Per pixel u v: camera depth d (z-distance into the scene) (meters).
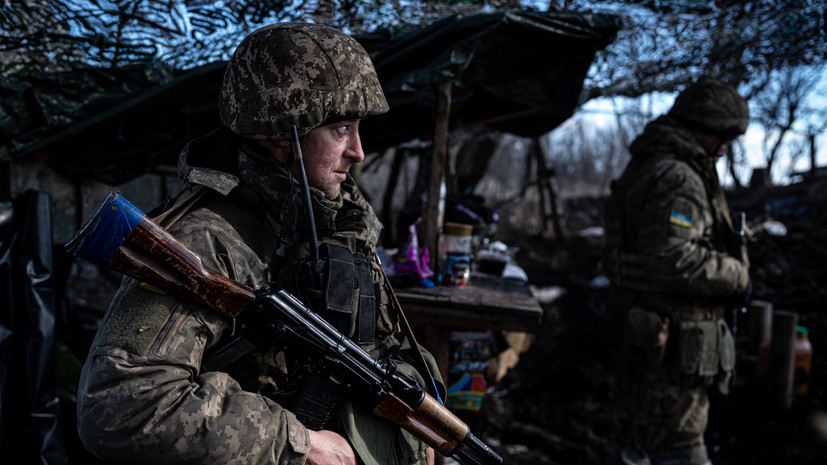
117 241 0.89
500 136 6.44
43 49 1.94
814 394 4.06
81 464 2.36
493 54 2.40
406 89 2.27
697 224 2.42
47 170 2.27
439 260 2.70
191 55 2.12
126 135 2.28
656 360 2.45
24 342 2.05
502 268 3.16
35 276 2.10
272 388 1.13
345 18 2.23
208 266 0.99
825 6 2.70
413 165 9.07
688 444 2.52
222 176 1.09
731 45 3.16
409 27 2.46
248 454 0.92
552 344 5.16
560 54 2.53
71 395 2.53
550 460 3.46
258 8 2.04
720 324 2.54
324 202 1.19
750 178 9.90
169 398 0.89
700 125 2.60
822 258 6.22
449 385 2.71
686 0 2.58
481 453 1.24
